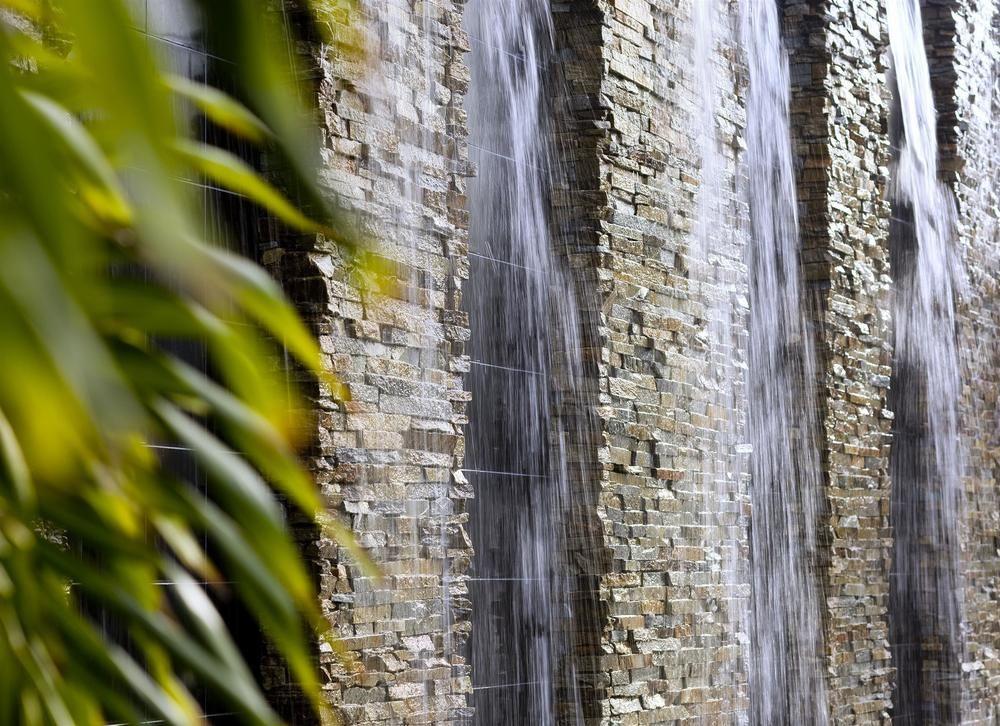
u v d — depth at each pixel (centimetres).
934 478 1416
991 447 1508
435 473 739
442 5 762
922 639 1409
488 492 839
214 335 150
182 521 163
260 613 160
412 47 734
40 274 102
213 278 132
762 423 1140
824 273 1184
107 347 145
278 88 137
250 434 155
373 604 689
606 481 883
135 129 105
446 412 750
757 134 1147
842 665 1184
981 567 1468
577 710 866
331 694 659
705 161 1012
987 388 1509
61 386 102
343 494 676
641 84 940
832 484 1178
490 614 831
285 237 679
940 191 1448
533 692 861
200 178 655
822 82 1184
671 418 953
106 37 103
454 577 748
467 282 836
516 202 885
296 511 664
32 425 104
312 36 650
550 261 895
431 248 743
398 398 716
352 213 153
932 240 1427
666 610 937
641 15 945
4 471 140
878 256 1266
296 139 145
